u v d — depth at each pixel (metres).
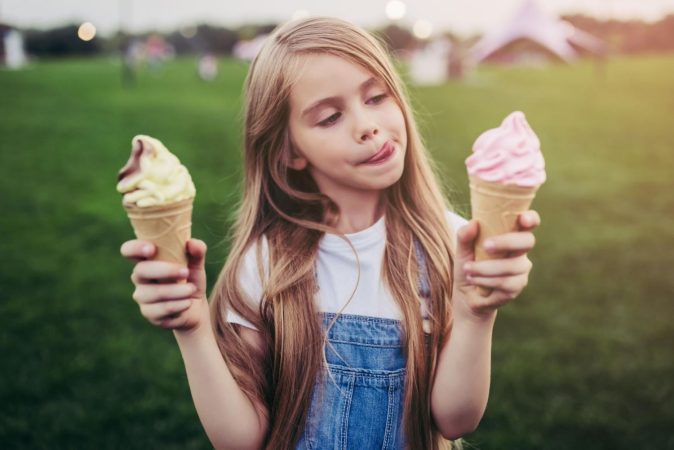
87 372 3.78
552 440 3.12
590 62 33.91
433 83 23.47
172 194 1.24
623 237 5.83
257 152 1.73
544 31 25.58
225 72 31.88
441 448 1.74
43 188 8.10
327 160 1.54
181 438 3.22
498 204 1.27
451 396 1.49
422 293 1.70
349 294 1.66
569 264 5.21
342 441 1.60
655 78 21.89
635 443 3.08
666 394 3.41
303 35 1.58
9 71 29.31
